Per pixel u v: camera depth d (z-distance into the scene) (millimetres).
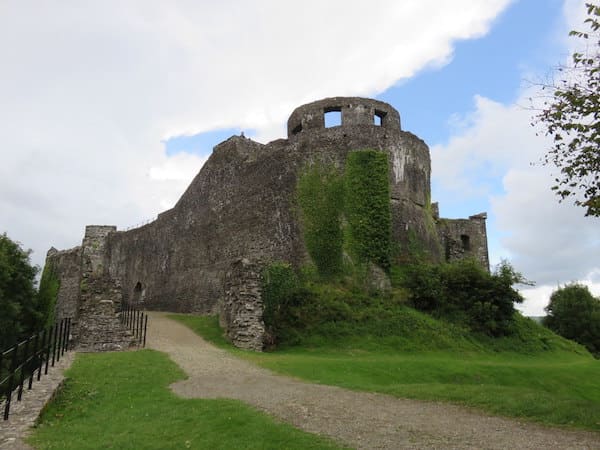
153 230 47375
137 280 48062
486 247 45469
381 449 8422
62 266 48156
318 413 10891
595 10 12344
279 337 24562
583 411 11086
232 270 25375
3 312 31312
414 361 20250
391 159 35000
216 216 38781
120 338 21141
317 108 36344
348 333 25453
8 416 10281
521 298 29984
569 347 31141
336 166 33844
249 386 13914
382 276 31234
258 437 9016
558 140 13281
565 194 13242
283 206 33438
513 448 8570
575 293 54312
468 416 11055
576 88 12867
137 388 13508
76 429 10000
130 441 9062
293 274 27297
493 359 25219
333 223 32344
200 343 23234
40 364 13609
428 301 29578
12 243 35656
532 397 12781
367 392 13625
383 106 37094
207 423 9922
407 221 34406
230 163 38969
